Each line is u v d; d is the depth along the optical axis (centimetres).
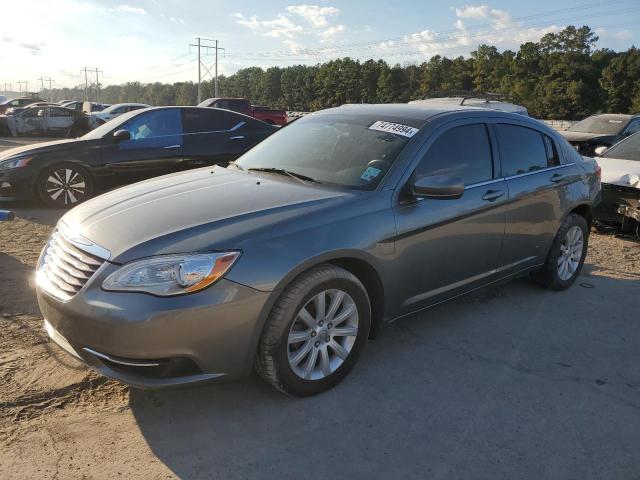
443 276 387
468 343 400
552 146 495
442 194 341
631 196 688
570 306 480
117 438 279
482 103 1319
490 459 274
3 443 270
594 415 315
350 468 264
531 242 464
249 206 319
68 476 251
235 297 277
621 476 265
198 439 281
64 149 795
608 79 7819
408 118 404
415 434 291
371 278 343
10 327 391
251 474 257
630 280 562
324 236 309
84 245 293
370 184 353
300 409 310
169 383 274
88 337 273
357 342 335
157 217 306
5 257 552
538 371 364
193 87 14575
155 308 263
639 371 369
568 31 8825
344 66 10612
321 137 417
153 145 836
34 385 320
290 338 303
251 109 2336
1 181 772
